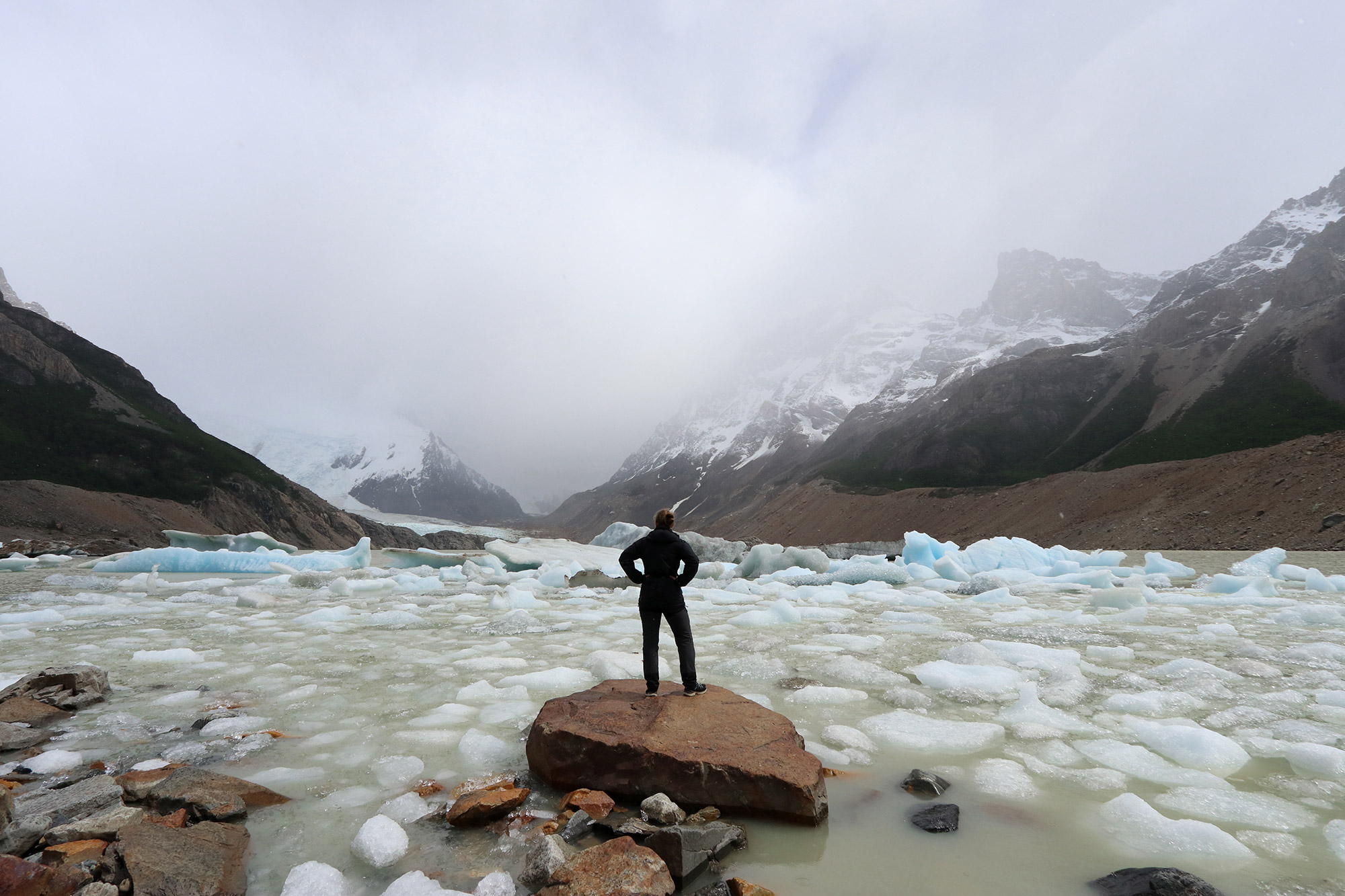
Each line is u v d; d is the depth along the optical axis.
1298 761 4.00
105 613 11.45
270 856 2.86
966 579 17.33
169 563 22.39
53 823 2.95
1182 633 8.45
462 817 3.13
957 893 2.58
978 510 87.56
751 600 13.46
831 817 3.30
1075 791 3.59
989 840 3.03
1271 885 2.60
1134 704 5.02
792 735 3.84
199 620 10.63
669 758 3.43
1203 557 23.92
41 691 5.24
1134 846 2.96
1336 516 34.94
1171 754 4.10
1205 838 2.94
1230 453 59.81
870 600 13.56
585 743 3.63
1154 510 57.06
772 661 6.60
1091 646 7.55
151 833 2.73
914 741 4.38
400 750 4.22
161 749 4.23
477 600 14.38
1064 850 2.93
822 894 2.57
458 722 4.82
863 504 113.19
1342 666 6.34
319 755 4.15
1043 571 19.09
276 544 30.86
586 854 2.61
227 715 4.98
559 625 9.75
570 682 5.97
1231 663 6.45
